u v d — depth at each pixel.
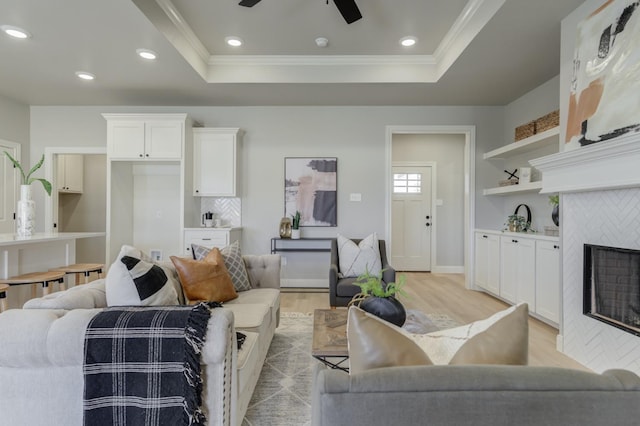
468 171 4.84
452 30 3.28
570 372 0.67
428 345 0.92
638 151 1.83
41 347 1.22
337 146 4.81
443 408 0.62
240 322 2.07
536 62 3.45
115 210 4.48
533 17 2.67
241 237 4.77
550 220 3.86
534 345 2.80
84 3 2.48
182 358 1.25
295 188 4.81
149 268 1.65
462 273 6.19
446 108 4.79
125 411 1.25
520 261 3.62
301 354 2.62
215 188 4.56
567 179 2.43
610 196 2.23
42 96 4.41
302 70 3.93
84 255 5.46
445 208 6.33
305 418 1.83
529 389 0.64
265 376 2.28
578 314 2.51
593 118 2.22
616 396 0.63
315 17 3.08
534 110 4.16
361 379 0.64
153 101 4.59
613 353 2.20
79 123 4.77
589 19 2.34
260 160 4.80
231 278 2.75
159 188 4.89
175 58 3.33
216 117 4.80
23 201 3.01
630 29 1.99
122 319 1.27
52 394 1.27
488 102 4.65
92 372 1.24
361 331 0.80
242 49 3.73
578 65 2.41
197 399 1.25
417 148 6.37
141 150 4.29
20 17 2.64
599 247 2.31
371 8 2.94
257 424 1.78
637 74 1.92
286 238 4.63
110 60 3.38
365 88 4.12
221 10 2.98
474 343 0.83
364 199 4.81
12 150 4.55
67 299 1.42
